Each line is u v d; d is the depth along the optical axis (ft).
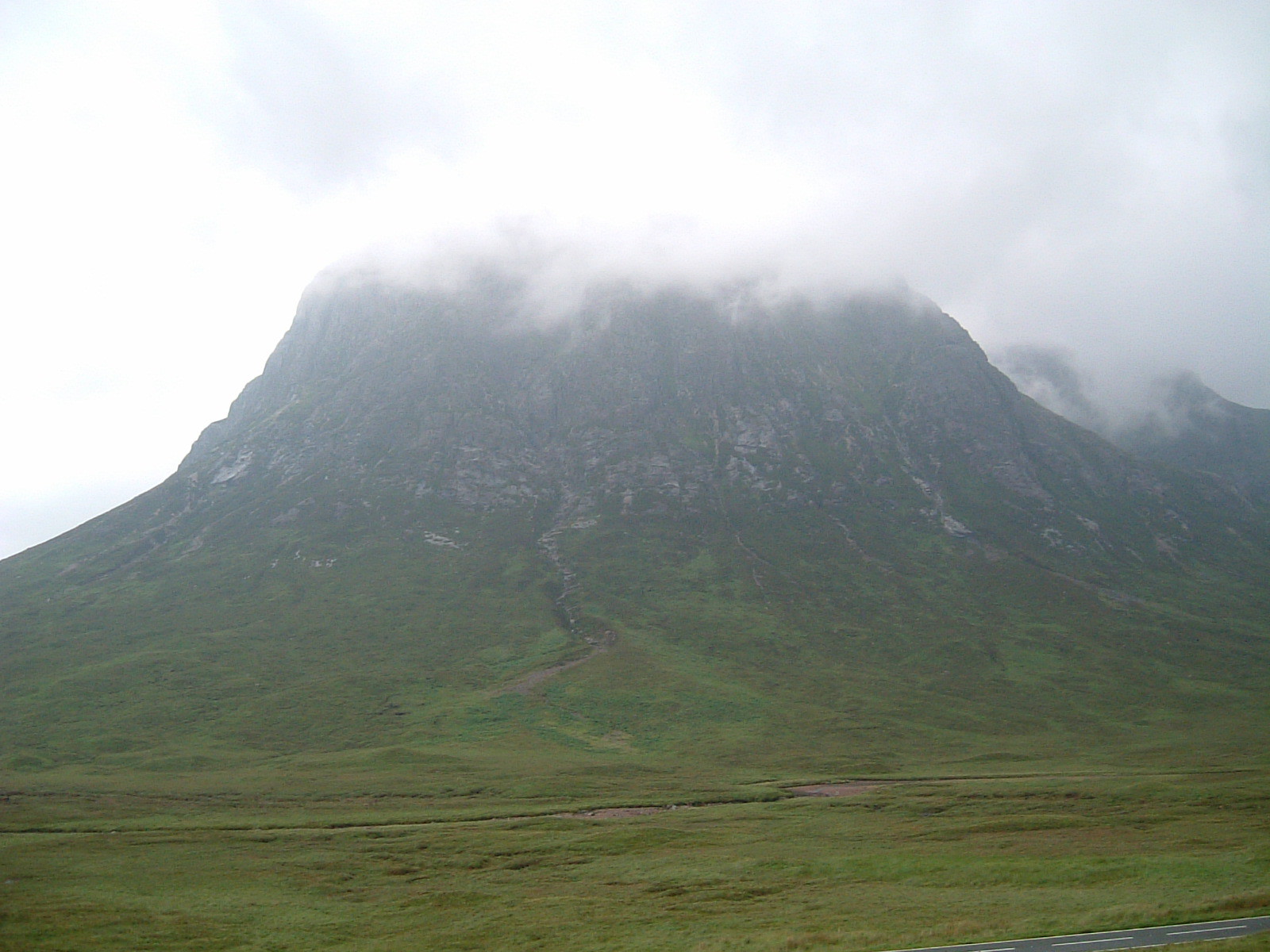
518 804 423.64
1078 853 275.39
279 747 586.04
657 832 338.95
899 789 443.73
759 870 270.87
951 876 246.06
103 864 305.53
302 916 242.78
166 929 230.27
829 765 535.60
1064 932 171.63
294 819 389.80
